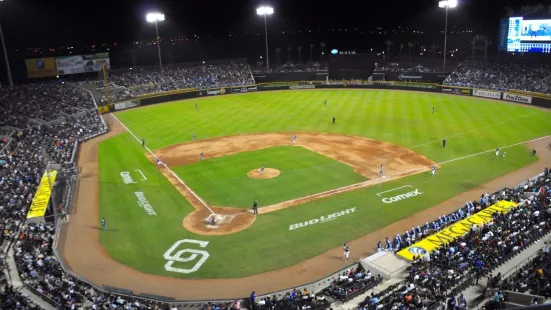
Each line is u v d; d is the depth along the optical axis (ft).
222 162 170.09
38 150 177.58
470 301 72.49
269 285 92.12
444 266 85.15
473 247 90.48
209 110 272.51
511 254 84.99
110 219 125.08
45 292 81.87
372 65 366.02
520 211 103.76
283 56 495.82
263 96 317.42
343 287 84.58
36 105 239.09
